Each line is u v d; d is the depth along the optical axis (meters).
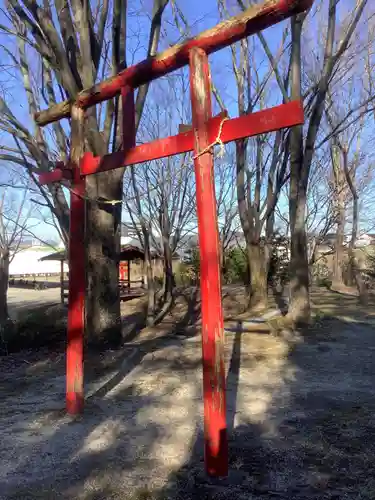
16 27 9.77
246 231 13.55
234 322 11.12
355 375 6.52
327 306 13.99
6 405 5.51
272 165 12.99
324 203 23.94
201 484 3.45
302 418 4.84
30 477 3.63
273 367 7.04
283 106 3.23
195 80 3.70
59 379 6.68
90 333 8.35
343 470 3.65
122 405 5.35
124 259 19.69
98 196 8.25
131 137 4.45
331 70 9.90
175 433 4.45
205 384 3.54
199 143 3.61
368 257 22.27
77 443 4.26
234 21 3.59
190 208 13.32
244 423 4.72
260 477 3.54
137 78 4.40
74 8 7.96
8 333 8.73
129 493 3.35
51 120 5.48
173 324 11.59
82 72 7.78
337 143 17.75
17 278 51.84
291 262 10.55
